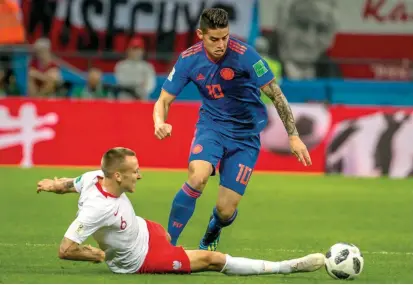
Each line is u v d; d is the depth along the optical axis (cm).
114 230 2088
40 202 4009
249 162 2514
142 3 6694
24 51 6031
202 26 2355
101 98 5741
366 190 4628
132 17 6700
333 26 6819
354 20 6844
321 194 4453
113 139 5241
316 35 6800
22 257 2570
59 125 5231
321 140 5212
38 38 6612
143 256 2136
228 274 2170
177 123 5247
